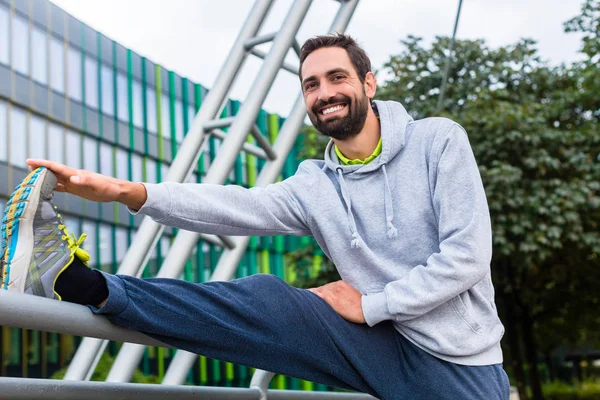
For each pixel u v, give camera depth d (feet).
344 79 6.22
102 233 41.63
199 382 45.96
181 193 5.80
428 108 31.65
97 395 5.39
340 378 6.02
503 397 6.13
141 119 44.32
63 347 43.75
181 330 5.22
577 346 49.14
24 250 4.52
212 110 10.14
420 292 5.73
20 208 4.57
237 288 5.55
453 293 5.77
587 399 60.34
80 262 4.79
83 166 40.29
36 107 37.04
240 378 48.91
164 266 9.48
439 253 5.81
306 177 6.47
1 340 40.11
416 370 6.04
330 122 6.23
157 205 5.64
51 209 4.71
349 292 6.06
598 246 28.66
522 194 27.99
